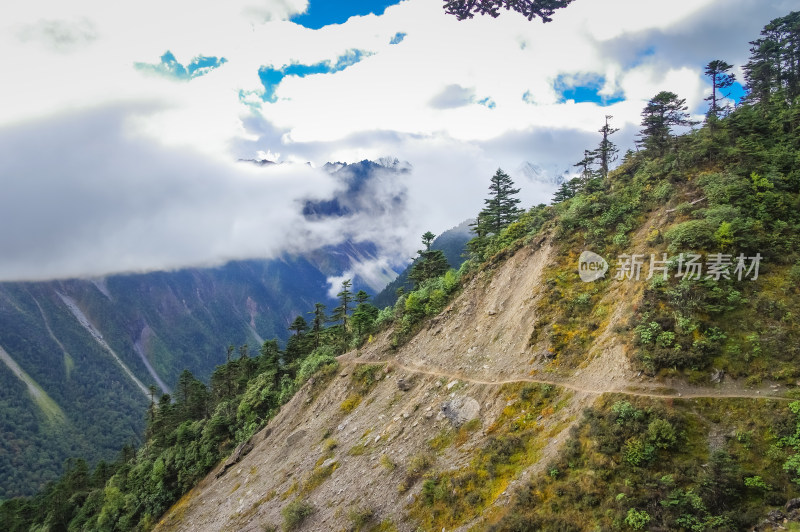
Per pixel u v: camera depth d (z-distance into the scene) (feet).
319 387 177.06
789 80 203.51
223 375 265.75
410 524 91.86
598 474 74.79
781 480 66.90
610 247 128.88
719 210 110.11
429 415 118.01
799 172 119.24
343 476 119.34
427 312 171.63
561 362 106.63
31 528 278.67
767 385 79.66
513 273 150.71
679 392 83.61
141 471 213.25
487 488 86.99
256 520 127.44
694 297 95.66
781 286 93.35
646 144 166.30
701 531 62.64
